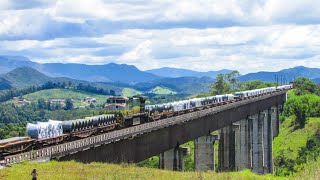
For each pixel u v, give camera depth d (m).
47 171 43.19
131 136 65.81
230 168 121.06
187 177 47.34
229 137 122.50
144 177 45.12
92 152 57.06
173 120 81.56
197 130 96.81
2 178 38.53
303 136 174.25
